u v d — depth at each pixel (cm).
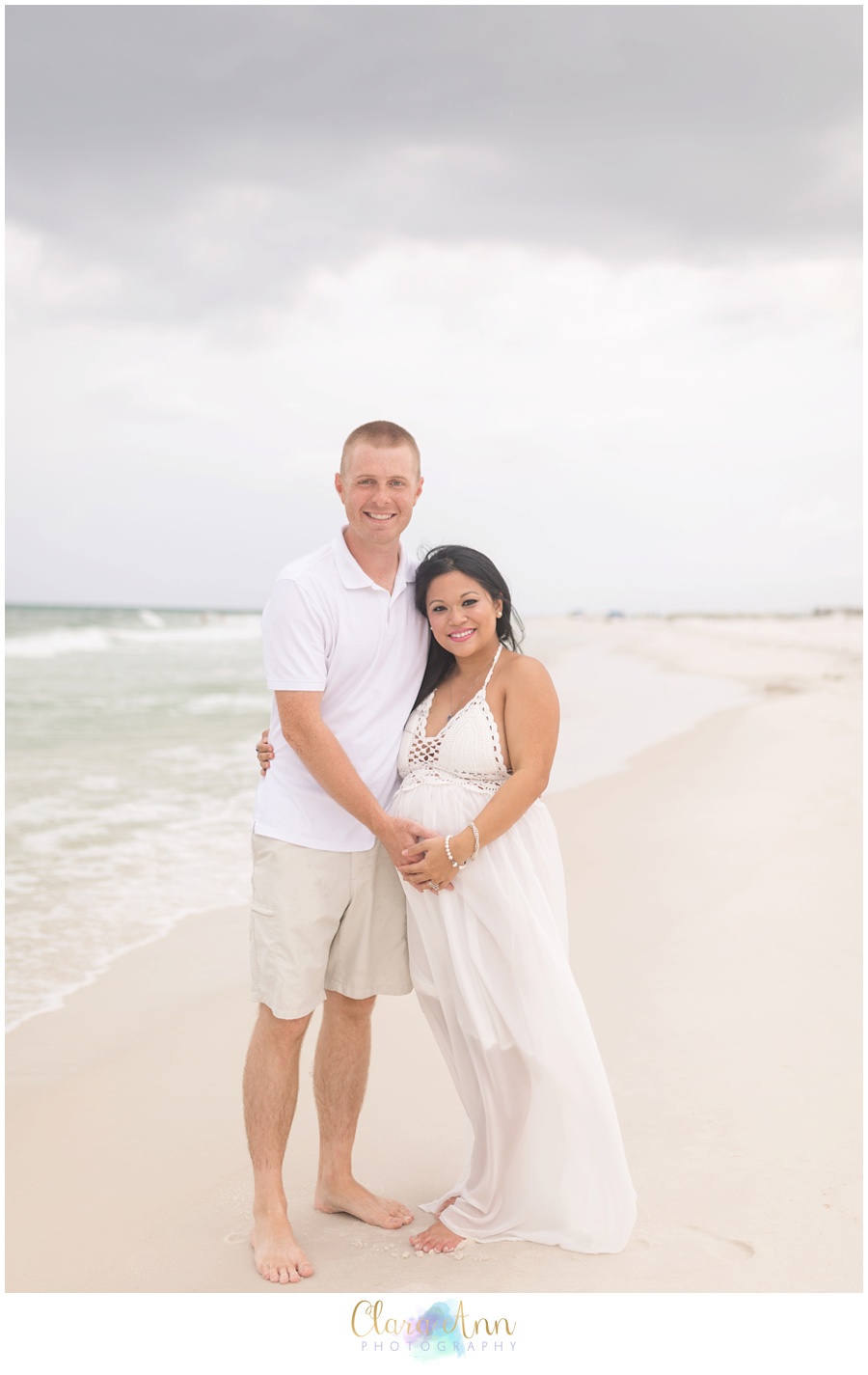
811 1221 287
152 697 1827
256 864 311
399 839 295
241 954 531
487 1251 288
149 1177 331
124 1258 289
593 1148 286
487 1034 294
